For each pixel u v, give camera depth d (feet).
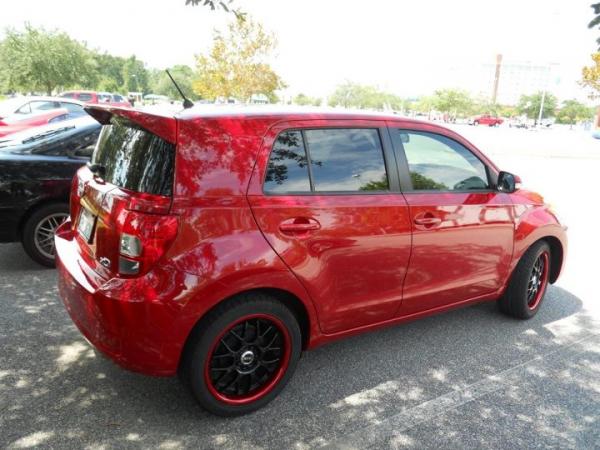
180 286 8.40
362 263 10.52
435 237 11.66
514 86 406.82
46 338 12.40
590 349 13.47
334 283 10.24
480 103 308.81
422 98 301.63
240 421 9.71
